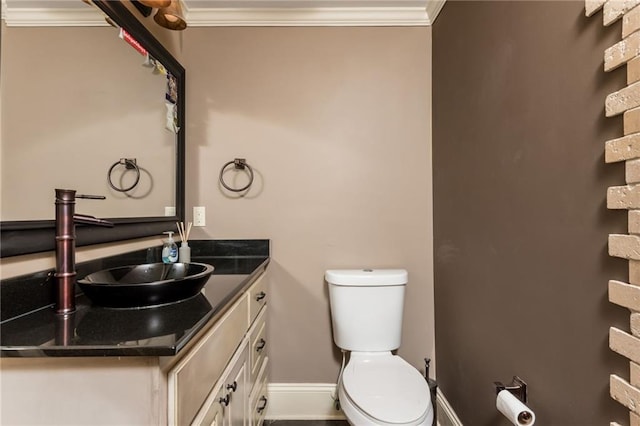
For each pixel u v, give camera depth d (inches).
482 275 53.6
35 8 37.2
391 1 72.7
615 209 28.8
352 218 76.3
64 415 26.8
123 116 53.4
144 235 58.7
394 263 76.3
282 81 76.2
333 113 76.4
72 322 32.0
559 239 36.2
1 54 33.0
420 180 76.4
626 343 27.8
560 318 36.1
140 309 36.0
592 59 31.4
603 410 30.5
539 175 39.4
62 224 35.5
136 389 26.7
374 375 56.6
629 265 27.6
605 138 29.9
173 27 60.2
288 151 76.2
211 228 75.8
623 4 27.7
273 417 75.9
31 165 36.3
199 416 33.1
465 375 60.2
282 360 76.6
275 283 76.2
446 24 67.7
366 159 76.4
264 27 76.3
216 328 38.4
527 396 41.8
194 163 75.7
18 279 34.2
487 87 51.5
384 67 76.4
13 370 27.0
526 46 41.7
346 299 68.2
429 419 48.2
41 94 37.8
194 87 75.7
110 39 50.3
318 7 74.3
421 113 76.4
